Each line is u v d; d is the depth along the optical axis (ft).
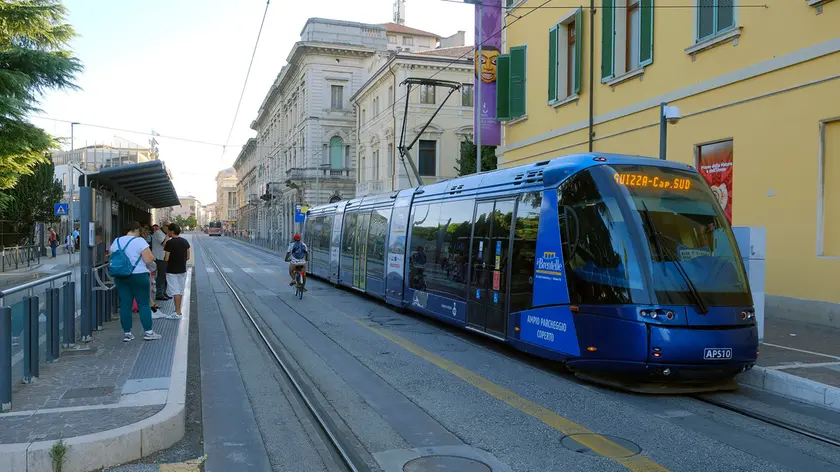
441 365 29.22
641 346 23.09
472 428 19.90
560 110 60.80
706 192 26.45
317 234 83.35
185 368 23.70
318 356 31.30
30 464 14.71
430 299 41.32
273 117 262.67
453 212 39.14
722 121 41.96
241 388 25.29
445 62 131.44
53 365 24.47
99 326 33.30
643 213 24.63
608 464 16.78
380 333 38.50
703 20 43.52
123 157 215.72
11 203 104.37
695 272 24.06
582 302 25.44
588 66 56.49
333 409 22.06
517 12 68.44
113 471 15.52
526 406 22.36
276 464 16.92
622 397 23.67
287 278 82.48
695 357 22.91
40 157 71.05
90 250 32.99
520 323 29.55
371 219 58.44
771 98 38.19
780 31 37.47
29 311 21.63
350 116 185.57
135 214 59.41
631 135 50.83
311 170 181.37
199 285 71.61
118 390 20.67
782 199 37.47
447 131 133.59
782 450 17.98
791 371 25.08
